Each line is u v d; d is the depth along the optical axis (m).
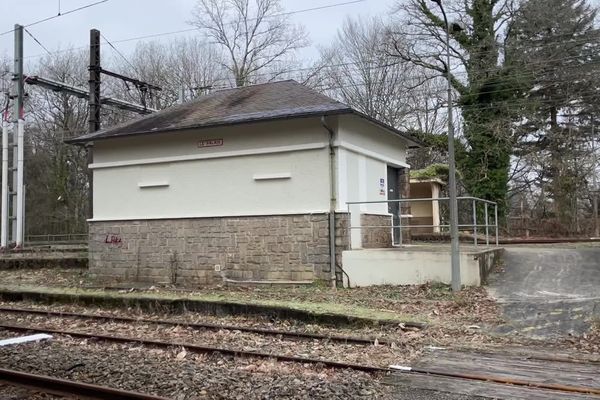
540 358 7.89
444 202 35.91
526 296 11.84
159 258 17.08
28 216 49.34
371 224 16.55
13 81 25.72
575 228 31.58
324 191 14.79
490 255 14.36
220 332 10.42
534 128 36.09
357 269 14.38
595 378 6.79
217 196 16.27
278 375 7.18
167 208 17.06
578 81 33.53
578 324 9.70
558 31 32.84
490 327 10.00
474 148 31.20
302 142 15.14
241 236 15.81
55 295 14.84
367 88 42.06
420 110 39.19
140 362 7.93
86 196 49.97
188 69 45.94
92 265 18.28
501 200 30.73
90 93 23.47
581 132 36.28
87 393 6.37
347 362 7.87
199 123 15.95
